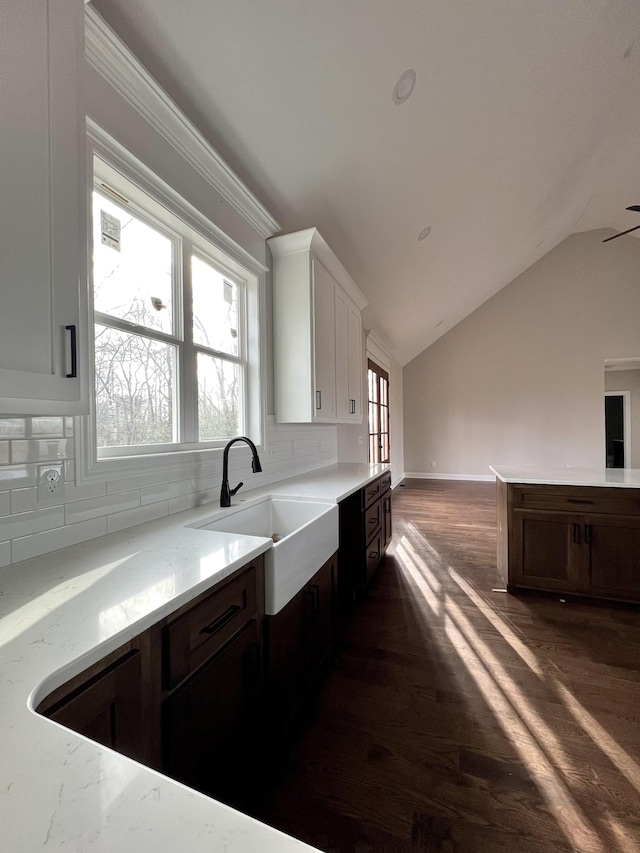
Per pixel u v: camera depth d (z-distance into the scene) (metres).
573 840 1.04
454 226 3.79
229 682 1.01
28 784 0.39
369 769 1.27
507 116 2.65
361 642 2.04
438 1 1.68
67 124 0.87
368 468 3.20
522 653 1.93
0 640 0.65
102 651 0.65
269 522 1.98
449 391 7.71
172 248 1.72
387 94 1.98
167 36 1.34
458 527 4.24
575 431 6.92
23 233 0.77
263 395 2.30
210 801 0.36
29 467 1.04
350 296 3.17
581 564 2.44
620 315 6.62
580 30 2.21
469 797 1.17
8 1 0.74
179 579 0.91
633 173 4.66
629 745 1.36
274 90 1.69
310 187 2.31
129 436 1.48
